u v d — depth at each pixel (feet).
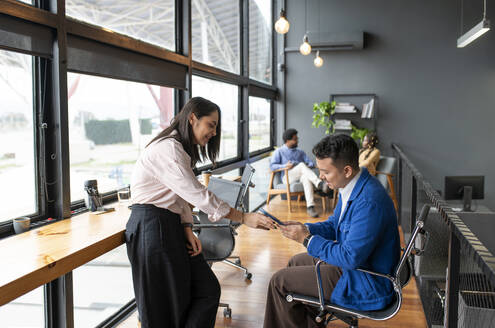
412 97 23.04
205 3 15.33
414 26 22.75
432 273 8.64
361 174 6.28
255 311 9.50
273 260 12.92
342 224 6.36
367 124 23.80
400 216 16.39
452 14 22.29
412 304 9.81
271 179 20.21
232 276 11.62
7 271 5.01
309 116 24.52
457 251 5.71
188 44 12.73
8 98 6.91
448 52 22.45
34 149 7.43
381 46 23.22
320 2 23.80
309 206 18.69
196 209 10.51
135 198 6.40
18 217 7.07
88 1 8.75
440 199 6.96
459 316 5.73
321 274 6.53
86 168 9.02
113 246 6.61
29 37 6.87
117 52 9.37
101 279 8.91
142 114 11.12
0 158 6.80
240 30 19.16
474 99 22.38
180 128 6.53
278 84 24.77
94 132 9.23
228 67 17.81
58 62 7.36
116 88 9.95
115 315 9.08
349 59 23.68
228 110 17.93
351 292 6.17
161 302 6.39
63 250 5.82
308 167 20.03
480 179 15.58
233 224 10.41
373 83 23.47
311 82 24.30
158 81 11.16
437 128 22.86
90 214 8.09
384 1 23.02
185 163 6.26
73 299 7.60
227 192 9.91
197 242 6.99
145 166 6.30
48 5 7.36
